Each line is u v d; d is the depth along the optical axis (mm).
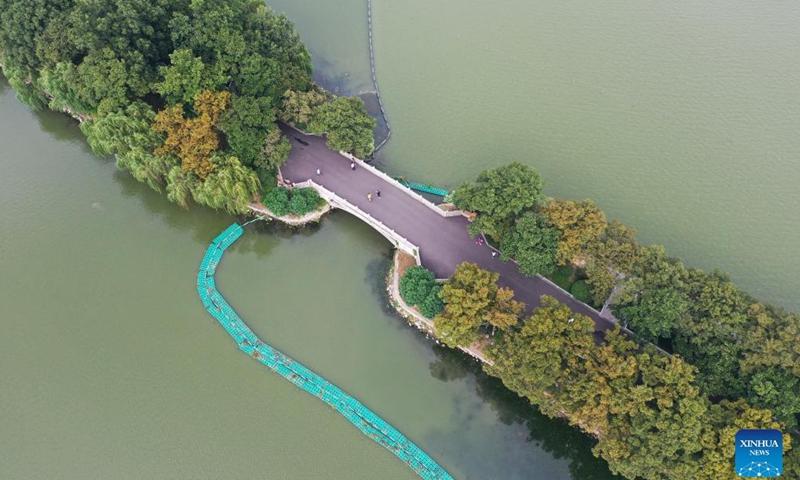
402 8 142375
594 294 90125
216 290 102375
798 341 77000
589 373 78375
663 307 81875
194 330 98125
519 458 86375
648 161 116062
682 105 124562
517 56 133000
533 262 89250
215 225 109438
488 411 90375
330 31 136625
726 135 119688
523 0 144125
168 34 108375
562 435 87875
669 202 110625
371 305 99625
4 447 88250
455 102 124688
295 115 105875
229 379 93062
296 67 111375
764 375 77250
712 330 81312
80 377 94125
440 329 86375
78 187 115688
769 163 115438
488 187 94500
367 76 128250
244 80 105062
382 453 86188
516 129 120500
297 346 96000
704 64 131625
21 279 104562
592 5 143375
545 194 111125
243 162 102875
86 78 101125
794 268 102688
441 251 98750
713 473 72375
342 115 104375
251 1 119625
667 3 144000
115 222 111188
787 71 130125
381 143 117500
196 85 100625
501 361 83188
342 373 93438
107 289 103062
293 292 101812
